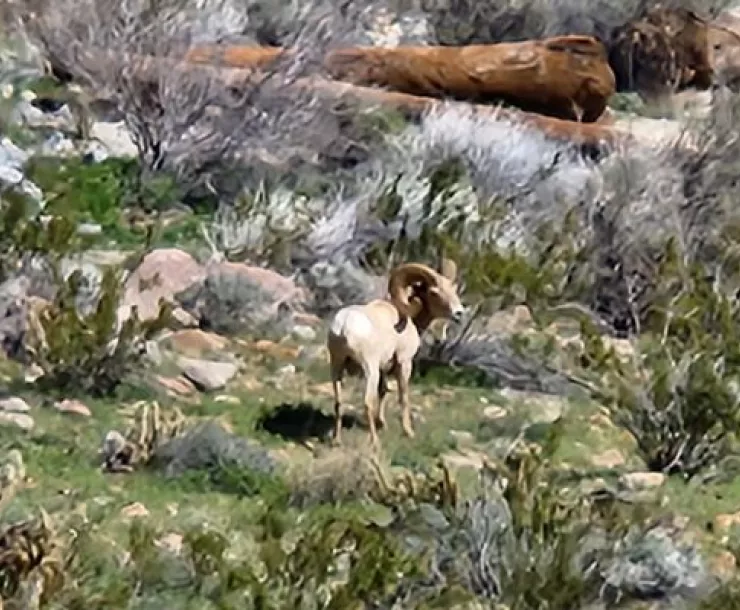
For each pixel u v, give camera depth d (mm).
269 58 59062
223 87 57156
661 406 39500
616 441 40438
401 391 39250
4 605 30078
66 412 39219
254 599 30906
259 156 56500
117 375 40719
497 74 64062
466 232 50812
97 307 41719
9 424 38219
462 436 39781
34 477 36219
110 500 35469
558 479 37500
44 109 59062
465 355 43562
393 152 57656
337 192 54000
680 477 39031
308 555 31234
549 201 55406
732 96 60219
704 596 33125
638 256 49531
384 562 30969
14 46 60656
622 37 75562
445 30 75750
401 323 38969
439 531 33000
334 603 30281
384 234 50781
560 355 44156
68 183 53719
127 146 57094
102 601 30609
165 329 43344
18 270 44219
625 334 48094
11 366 41000
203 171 55625
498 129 59281
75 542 32188
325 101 58719
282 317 45406
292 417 39969
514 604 31766
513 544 32406
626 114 71750
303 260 49312
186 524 34594
